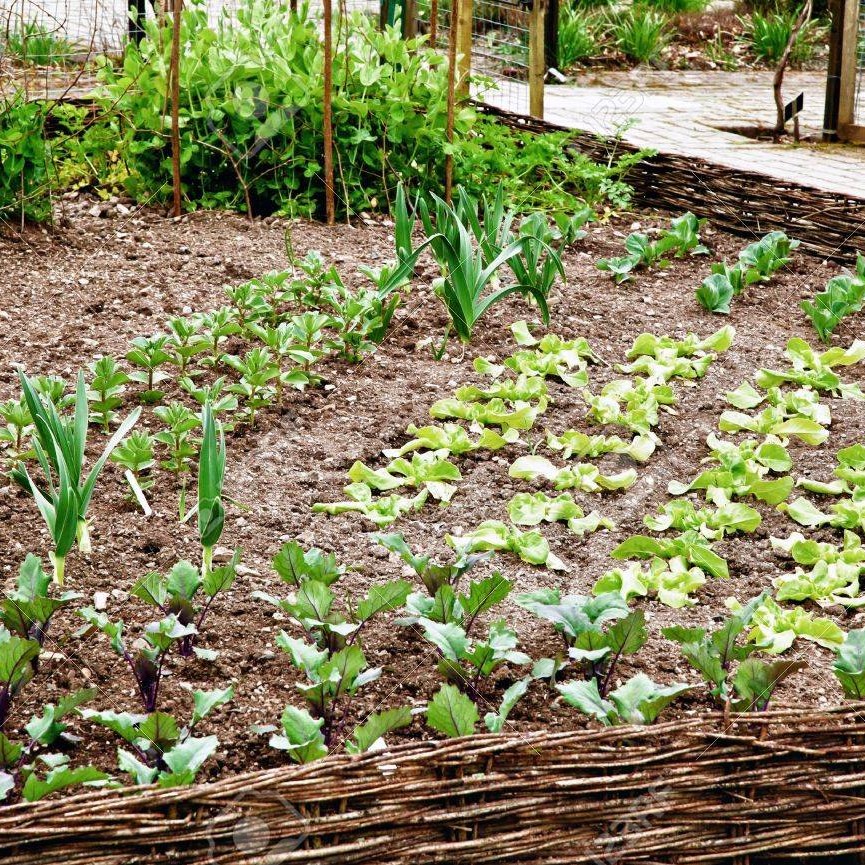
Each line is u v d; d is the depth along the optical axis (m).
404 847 1.91
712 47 13.69
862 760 2.07
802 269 5.23
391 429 3.63
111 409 3.52
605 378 4.11
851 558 3.00
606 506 3.30
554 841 1.97
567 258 5.30
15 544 2.88
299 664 2.20
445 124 5.83
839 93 8.55
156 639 2.25
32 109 5.03
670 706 2.42
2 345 3.98
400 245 4.44
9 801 2.04
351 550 3.01
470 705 2.04
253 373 3.56
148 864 1.79
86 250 4.98
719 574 2.96
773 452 3.50
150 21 5.86
